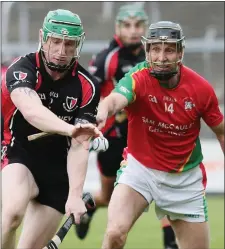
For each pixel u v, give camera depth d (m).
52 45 14.52
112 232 15.68
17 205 14.70
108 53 24.25
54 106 15.17
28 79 14.60
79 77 15.26
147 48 15.59
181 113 16.12
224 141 17.11
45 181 15.77
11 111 15.21
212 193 39.69
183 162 16.59
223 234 27.55
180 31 15.55
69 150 15.08
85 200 15.28
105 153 24.62
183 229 16.84
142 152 16.53
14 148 15.57
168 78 15.66
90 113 15.30
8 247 14.95
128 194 16.20
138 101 16.08
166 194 16.62
